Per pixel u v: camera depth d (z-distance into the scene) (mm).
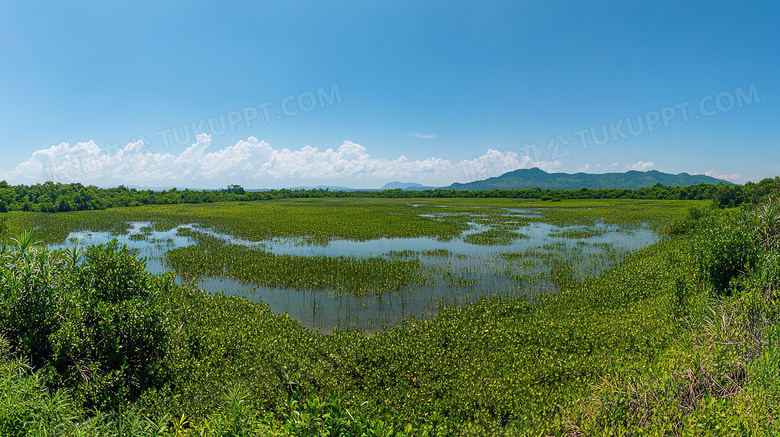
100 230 32531
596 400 5609
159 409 6379
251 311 11867
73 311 6672
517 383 7465
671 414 4805
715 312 7680
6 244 7984
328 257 20578
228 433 4543
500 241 26828
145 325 7238
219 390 7055
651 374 6078
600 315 11359
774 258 8930
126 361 7035
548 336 9773
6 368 5453
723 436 4227
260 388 7223
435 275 17234
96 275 7535
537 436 5570
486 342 9641
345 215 46562
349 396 7098
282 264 18547
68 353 6422
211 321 10586
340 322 11883
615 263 19219
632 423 4980
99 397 6309
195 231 31922
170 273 8500
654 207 59562
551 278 16594
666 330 9094
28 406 4566
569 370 7898
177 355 7746
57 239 26609
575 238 28469
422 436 5410
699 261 11188
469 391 7219
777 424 4227
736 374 5520
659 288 13609
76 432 4410
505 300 13102
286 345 9125
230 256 20406
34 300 6660
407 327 10906
